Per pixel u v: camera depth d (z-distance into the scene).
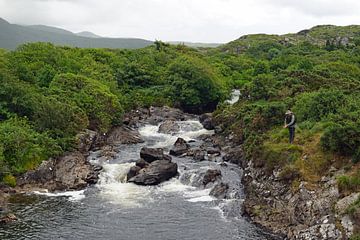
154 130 70.19
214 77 91.38
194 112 86.75
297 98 54.44
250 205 38.62
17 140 47.12
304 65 88.94
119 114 68.50
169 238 33.59
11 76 57.88
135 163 51.22
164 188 45.59
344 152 36.44
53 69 74.94
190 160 53.56
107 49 116.06
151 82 90.19
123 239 33.41
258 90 63.34
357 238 28.27
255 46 182.25
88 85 68.50
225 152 55.47
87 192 44.31
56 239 33.22
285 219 35.12
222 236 33.75
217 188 43.62
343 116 42.22
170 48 129.25
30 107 54.78
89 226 35.75
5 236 33.50
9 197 41.88
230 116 63.66
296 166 38.22
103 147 58.94
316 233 31.47
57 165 48.59
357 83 62.59
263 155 42.84
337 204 32.31
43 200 41.62
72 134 55.69
